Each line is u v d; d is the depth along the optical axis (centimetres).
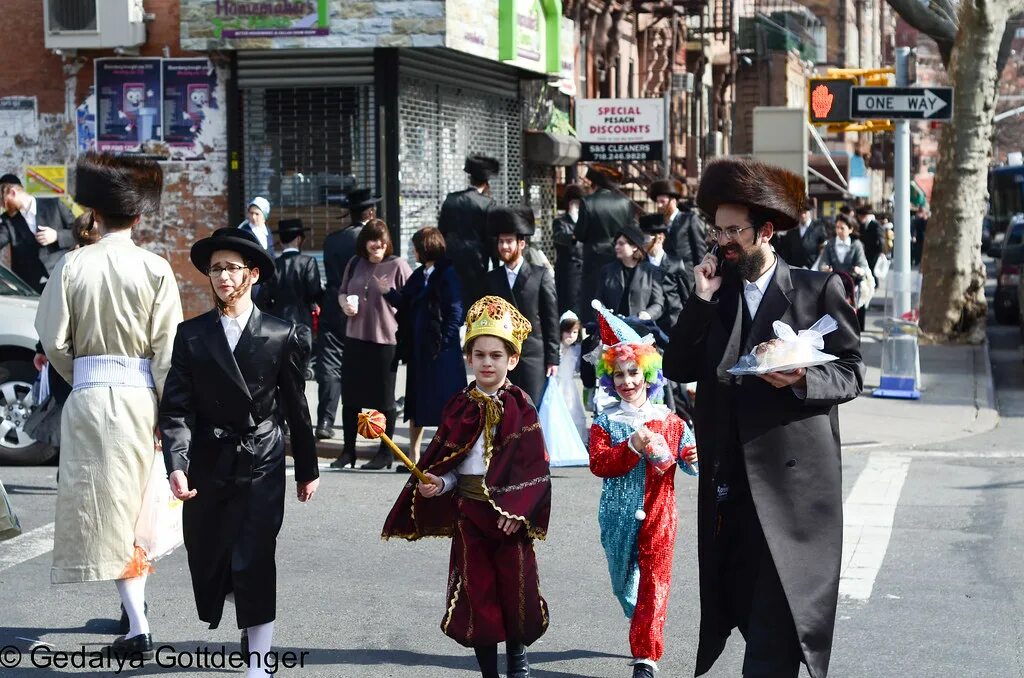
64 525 671
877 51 8950
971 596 802
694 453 644
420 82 1970
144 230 1955
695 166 4147
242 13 1848
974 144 2162
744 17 5384
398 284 1217
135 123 1953
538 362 1144
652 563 639
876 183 7888
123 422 672
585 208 1592
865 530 974
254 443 623
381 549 920
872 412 1534
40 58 1975
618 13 3322
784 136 1567
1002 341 2450
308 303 1343
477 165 1602
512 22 2080
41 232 1234
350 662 685
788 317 558
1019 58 6325
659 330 1126
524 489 603
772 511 545
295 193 1923
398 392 1653
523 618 611
